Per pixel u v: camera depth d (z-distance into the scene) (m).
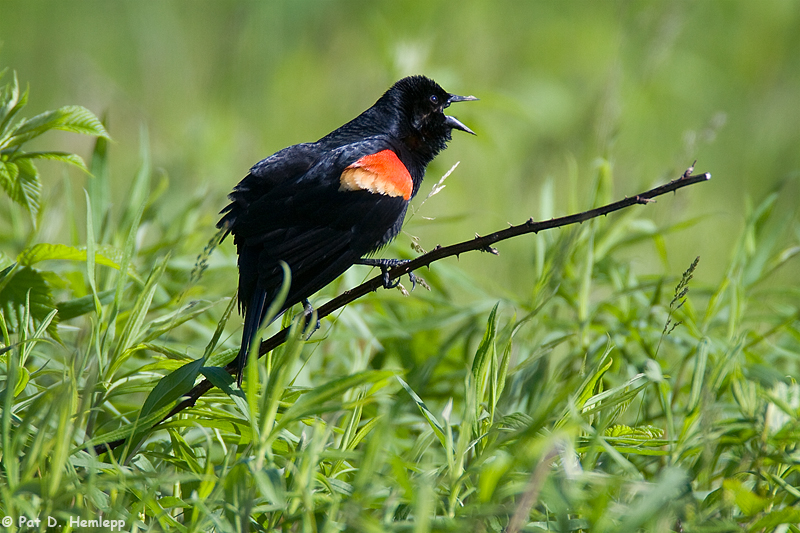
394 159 8.25
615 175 15.89
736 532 5.66
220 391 7.09
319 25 21.47
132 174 16.33
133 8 20.48
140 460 6.52
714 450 6.82
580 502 5.37
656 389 8.07
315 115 19.78
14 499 5.09
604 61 20.73
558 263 8.38
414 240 7.06
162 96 19.22
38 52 20.39
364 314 9.65
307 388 6.96
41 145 16.73
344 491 5.77
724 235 16.09
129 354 6.78
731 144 19.23
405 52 13.25
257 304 7.08
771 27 21.62
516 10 23.02
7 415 5.33
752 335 9.12
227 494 5.32
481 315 10.30
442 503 5.67
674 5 15.96
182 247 10.45
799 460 6.26
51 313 6.84
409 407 8.61
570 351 9.32
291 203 7.59
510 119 19.19
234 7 20.45
